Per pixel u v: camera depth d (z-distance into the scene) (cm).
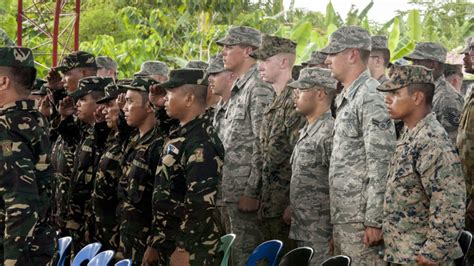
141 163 523
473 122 549
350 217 496
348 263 396
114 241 573
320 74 556
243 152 623
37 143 426
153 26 1508
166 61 1458
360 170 497
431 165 436
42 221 438
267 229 608
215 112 675
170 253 487
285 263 432
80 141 627
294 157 565
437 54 648
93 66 681
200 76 481
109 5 2064
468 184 550
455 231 429
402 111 452
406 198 446
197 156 466
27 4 1736
